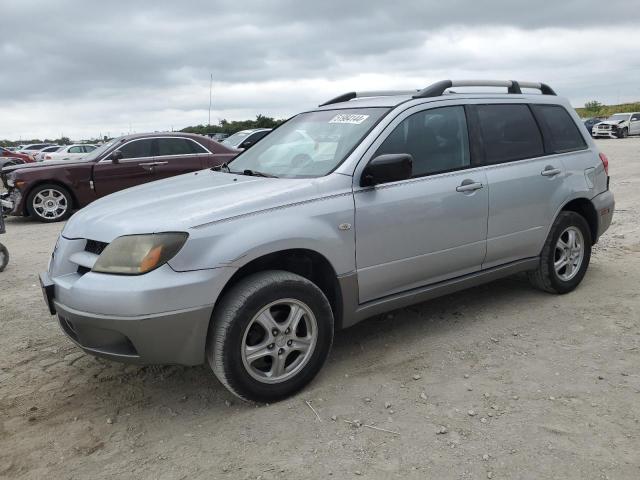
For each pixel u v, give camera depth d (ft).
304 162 13.08
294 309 11.07
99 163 35.91
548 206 15.64
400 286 13.02
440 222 13.24
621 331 14.01
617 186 39.22
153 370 12.87
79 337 10.56
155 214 10.64
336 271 11.68
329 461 9.26
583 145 17.21
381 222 12.23
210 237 10.22
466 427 10.07
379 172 11.59
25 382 12.39
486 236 14.30
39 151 122.83
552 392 11.18
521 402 10.84
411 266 12.96
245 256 10.40
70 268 11.18
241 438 10.02
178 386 12.08
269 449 9.66
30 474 9.19
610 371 11.98
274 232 10.74
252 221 10.69
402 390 11.47
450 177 13.52
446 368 12.36
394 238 12.50
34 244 27.89
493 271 14.84
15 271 22.16
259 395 10.85
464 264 14.11
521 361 12.57
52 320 16.28
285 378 11.12
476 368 12.32
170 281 9.84
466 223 13.76
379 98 14.66
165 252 9.93
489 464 9.03
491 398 11.02
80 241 11.21
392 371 12.32
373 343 13.84
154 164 36.73
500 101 15.38
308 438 9.93
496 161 14.69
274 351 10.93
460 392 11.30
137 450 9.79
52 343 14.56
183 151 37.60
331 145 13.11
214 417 10.78
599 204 17.17
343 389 11.60
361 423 10.32
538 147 15.87
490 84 15.49
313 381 11.93
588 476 8.67
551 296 16.71
